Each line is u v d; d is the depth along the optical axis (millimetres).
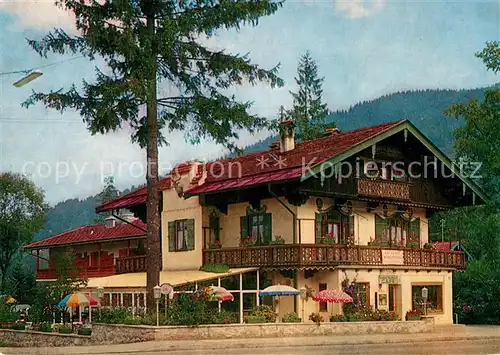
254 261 37906
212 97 35062
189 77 35469
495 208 48281
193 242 42156
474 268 49688
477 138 48219
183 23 33250
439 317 43500
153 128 35188
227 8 33312
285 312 38125
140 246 52656
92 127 33812
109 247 56594
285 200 38250
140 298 38312
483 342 34375
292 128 41750
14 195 78938
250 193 39938
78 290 40156
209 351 28219
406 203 41562
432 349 29734
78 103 33938
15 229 77625
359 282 38750
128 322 32906
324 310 38312
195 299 33812
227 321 33812
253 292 36469
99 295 36719
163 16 34406
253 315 35219
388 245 41312
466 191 43938
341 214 39688
